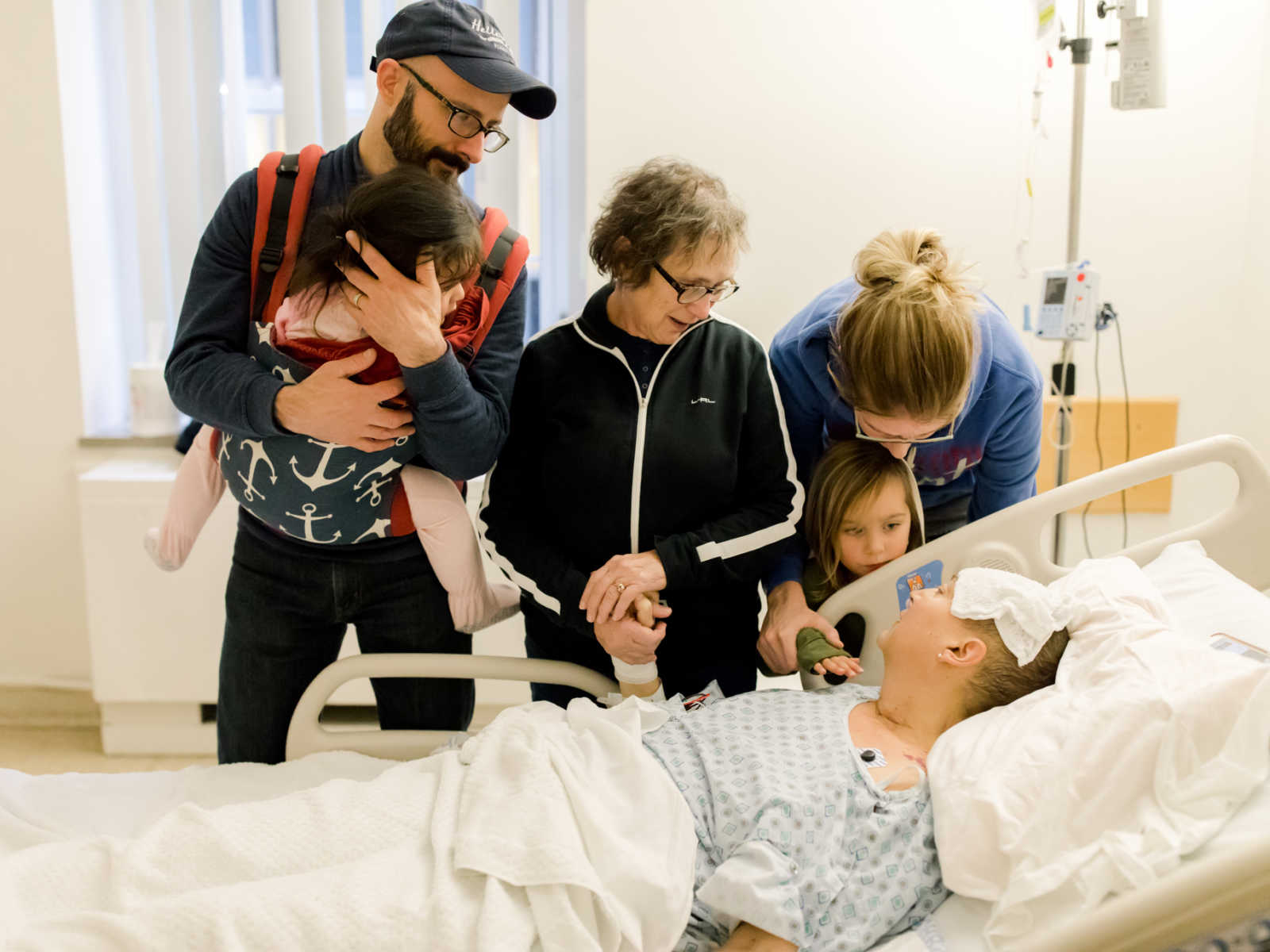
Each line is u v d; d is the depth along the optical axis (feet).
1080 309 6.70
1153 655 4.10
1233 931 3.21
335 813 3.83
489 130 4.58
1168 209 7.98
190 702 8.79
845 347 4.57
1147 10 6.57
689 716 4.44
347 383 4.23
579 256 9.00
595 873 3.54
